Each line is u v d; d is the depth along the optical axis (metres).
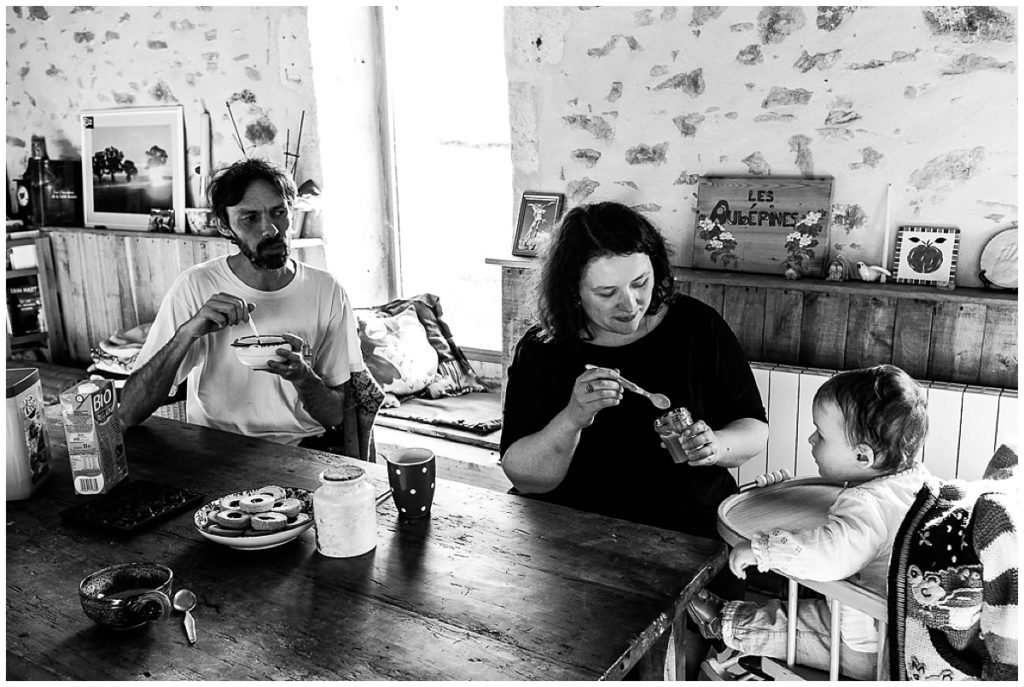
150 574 1.34
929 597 1.45
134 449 2.08
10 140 4.81
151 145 4.29
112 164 4.43
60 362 4.81
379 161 4.15
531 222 3.26
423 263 4.23
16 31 4.64
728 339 2.15
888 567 1.61
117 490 1.79
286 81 3.85
